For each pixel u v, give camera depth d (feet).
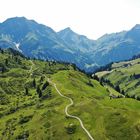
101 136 571.69
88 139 571.28
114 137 561.84
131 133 557.74
